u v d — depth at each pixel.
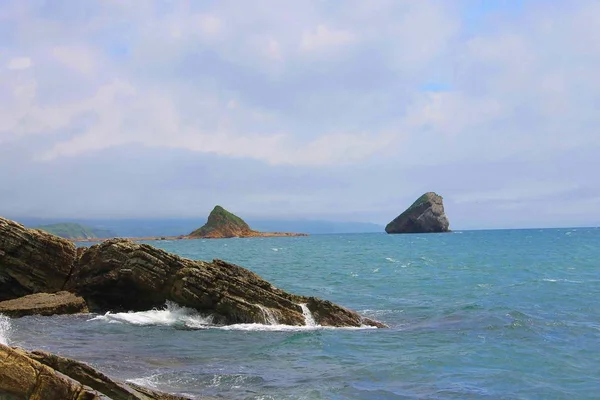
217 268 31.78
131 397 12.40
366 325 29.03
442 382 17.69
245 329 27.72
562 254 87.38
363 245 141.50
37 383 10.88
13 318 29.27
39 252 34.78
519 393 16.53
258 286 31.08
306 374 18.53
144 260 31.75
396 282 51.03
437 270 63.12
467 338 24.73
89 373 12.30
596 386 17.20
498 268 63.84
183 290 30.50
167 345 23.44
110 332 26.23
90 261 34.00
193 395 15.69
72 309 31.59
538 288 43.06
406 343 24.09
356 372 18.84
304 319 29.20
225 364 19.88
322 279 54.69
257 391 16.30
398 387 17.09
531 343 23.34
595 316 29.81
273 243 182.75
